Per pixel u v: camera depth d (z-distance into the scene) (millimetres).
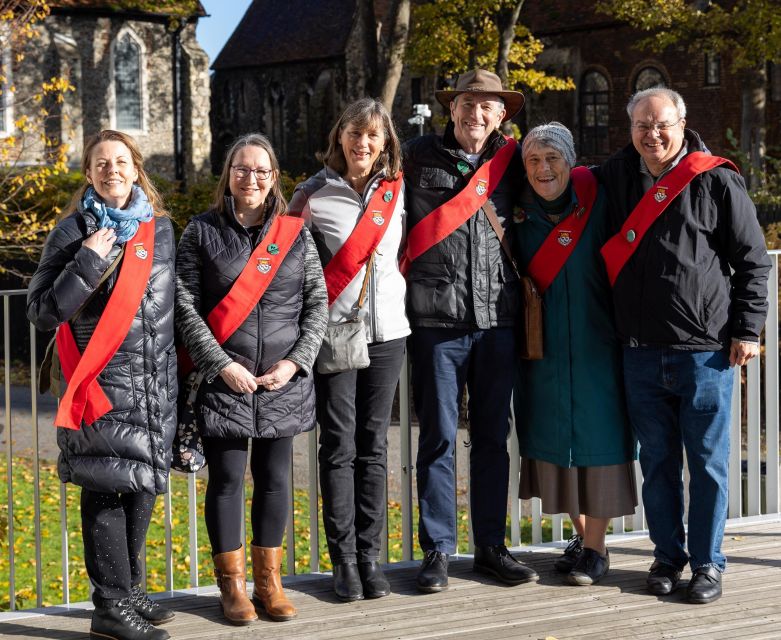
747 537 4820
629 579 4355
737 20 20531
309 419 3918
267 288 3795
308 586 4316
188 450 3801
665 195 3959
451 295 4160
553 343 4281
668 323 3969
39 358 18812
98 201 3572
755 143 23469
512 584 4297
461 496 9656
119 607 3723
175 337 3846
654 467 4188
